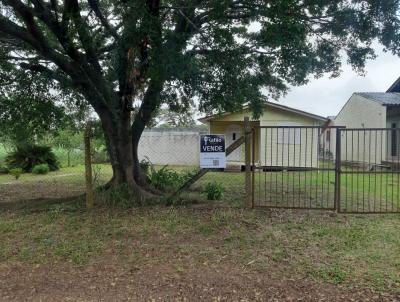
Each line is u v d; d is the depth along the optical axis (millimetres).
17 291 3826
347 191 10000
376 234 5637
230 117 16734
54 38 8484
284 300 3568
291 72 6879
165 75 5922
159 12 6445
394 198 8836
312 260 4578
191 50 6254
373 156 18406
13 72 8789
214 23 6289
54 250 5008
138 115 8266
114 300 3607
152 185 8875
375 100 18109
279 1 5340
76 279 4090
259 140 15375
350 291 3727
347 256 4719
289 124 16375
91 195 7391
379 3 6094
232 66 6133
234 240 5371
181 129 21156
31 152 16891
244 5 6277
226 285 3896
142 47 6172
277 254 4793
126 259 4656
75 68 7297
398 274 4129
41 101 9156
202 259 4633
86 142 7359
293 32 5422
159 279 4055
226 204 7645
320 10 6508
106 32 6883
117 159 8062
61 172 16938
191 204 7645
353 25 6551
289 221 6383
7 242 5426
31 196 10070
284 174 13906
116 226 6113
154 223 6254
